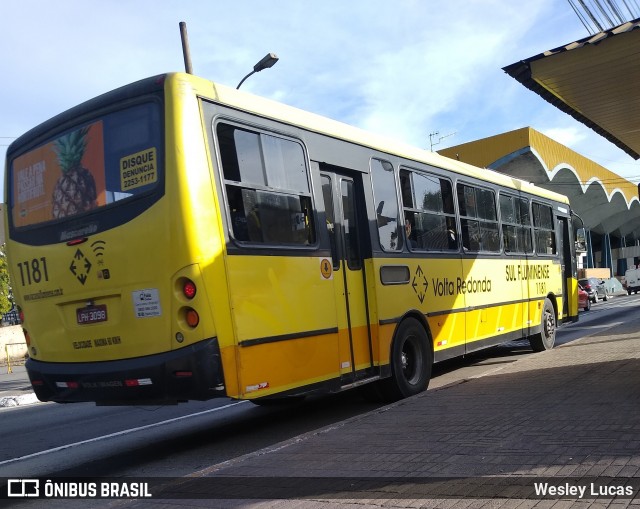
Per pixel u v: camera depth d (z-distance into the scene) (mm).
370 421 6406
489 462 4672
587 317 23656
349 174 7738
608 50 7691
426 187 9164
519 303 11680
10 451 7438
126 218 5777
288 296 6277
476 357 12992
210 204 5609
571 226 15117
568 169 38062
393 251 8109
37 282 6438
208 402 10258
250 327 5777
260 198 6188
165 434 7965
